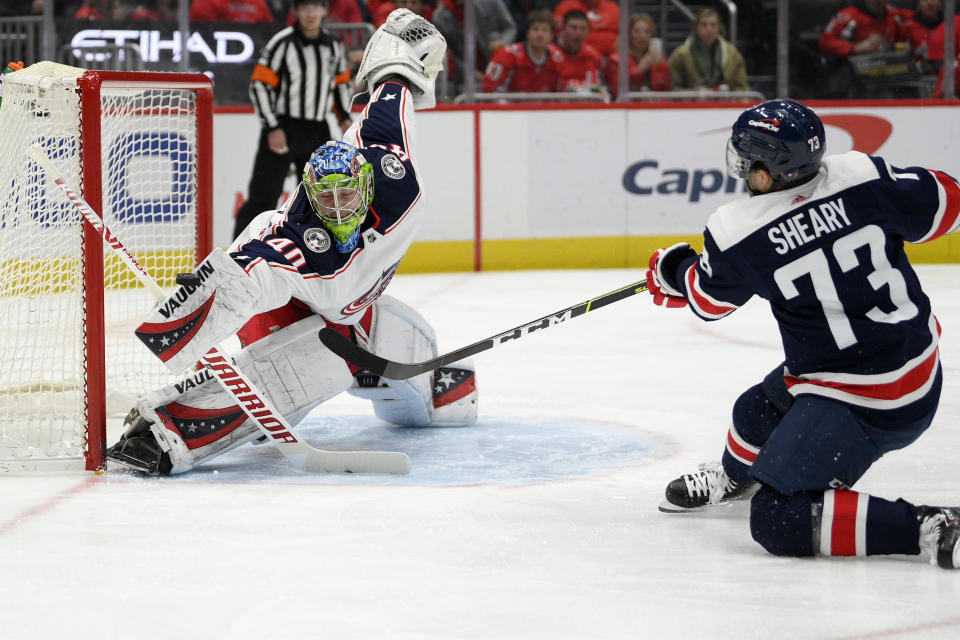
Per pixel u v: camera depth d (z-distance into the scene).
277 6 18.33
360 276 6.73
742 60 19.17
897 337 4.94
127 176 9.23
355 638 4.18
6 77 7.16
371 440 7.79
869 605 4.50
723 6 19.19
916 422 5.04
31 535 5.54
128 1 17.80
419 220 6.93
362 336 7.30
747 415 5.66
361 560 5.11
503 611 4.45
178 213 9.07
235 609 4.48
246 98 18.42
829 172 5.04
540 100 19.06
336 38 16.44
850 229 4.95
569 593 4.66
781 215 5.01
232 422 6.88
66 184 6.57
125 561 5.11
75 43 17.83
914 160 18.97
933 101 18.89
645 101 18.97
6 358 7.80
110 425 8.26
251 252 6.35
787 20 18.95
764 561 5.09
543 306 14.52
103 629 4.29
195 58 18.20
